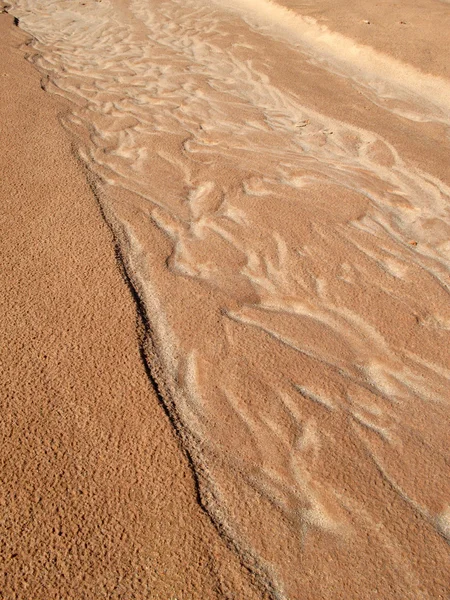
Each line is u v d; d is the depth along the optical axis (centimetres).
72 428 170
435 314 232
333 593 133
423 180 345
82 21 723
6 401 178
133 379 187
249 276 249
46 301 221
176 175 336
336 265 259
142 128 407
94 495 152
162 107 450
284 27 706
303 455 167
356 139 407
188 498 152
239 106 459
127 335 205
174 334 211
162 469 159
